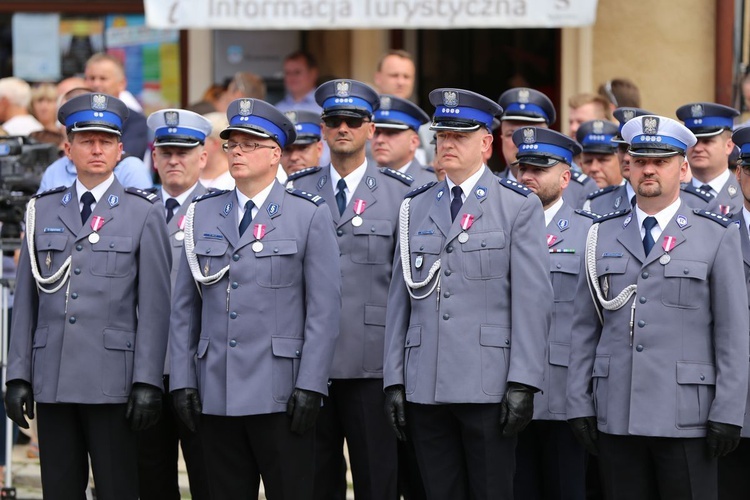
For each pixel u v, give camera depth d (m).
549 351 19.41
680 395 16.50
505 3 25.64
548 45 29.59
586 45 29.14
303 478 17.70
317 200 17.95
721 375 16.45
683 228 16.77
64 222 18.25
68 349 17.94
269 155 17.83
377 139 21.20
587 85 29.20
